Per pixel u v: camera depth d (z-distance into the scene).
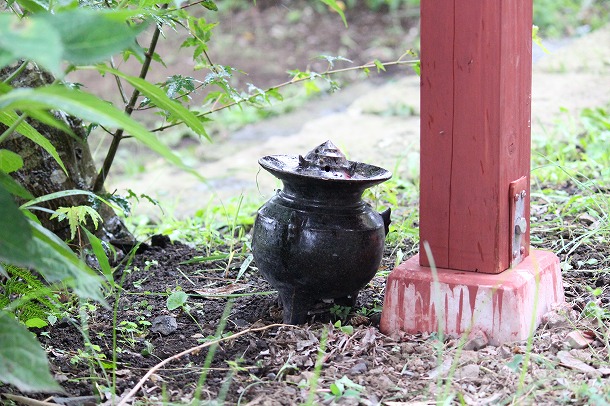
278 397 2.80
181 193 6.80
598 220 4.43
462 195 3.16
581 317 3.36
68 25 2.05
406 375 2.95
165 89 4.03
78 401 2.79
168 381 2.95
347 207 3.16
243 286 3.88
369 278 3.27
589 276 3.83
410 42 12.07
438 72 3.10
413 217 4.59
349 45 12.07
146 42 11.53
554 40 11.46
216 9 3.96
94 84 10.41
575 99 7.36
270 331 3.33
